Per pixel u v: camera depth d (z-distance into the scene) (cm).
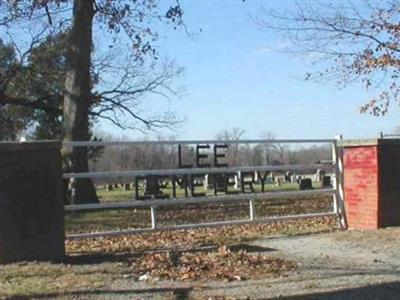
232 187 2256
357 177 1343
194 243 1177
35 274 877
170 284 815
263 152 4725
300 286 799
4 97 3559
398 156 1330
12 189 967
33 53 3472
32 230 979
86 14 2317
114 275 873
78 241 1235
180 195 2152
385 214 1304
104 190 4541
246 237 1245
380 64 1728
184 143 1224
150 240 1242
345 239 1182
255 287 793
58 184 1006
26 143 978
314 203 2095
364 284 812
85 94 2297
